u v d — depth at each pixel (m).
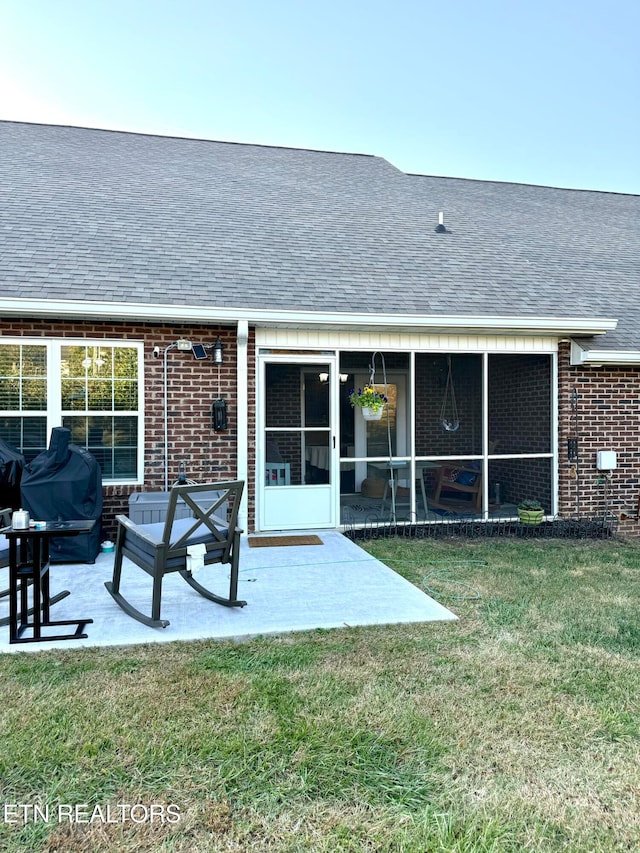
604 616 4.56
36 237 7.34
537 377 8.14
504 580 5.57
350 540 7.08
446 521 7.90
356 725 2.92
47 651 3.77
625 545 7.29
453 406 8.02
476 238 10.02
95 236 7.64
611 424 8.11
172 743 2.74
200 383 7.05
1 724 2.89
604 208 13.42
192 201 9.38
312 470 7.49
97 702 3.11
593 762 2.68
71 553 5.84
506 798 2.43
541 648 3.92
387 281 7.89
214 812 2.31
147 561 4.31
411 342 7.64
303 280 7.53
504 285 8.38
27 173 9.34
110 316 6.37
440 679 3.44
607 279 9.27
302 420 7.45
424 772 2.58
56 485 5.78
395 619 4.40
